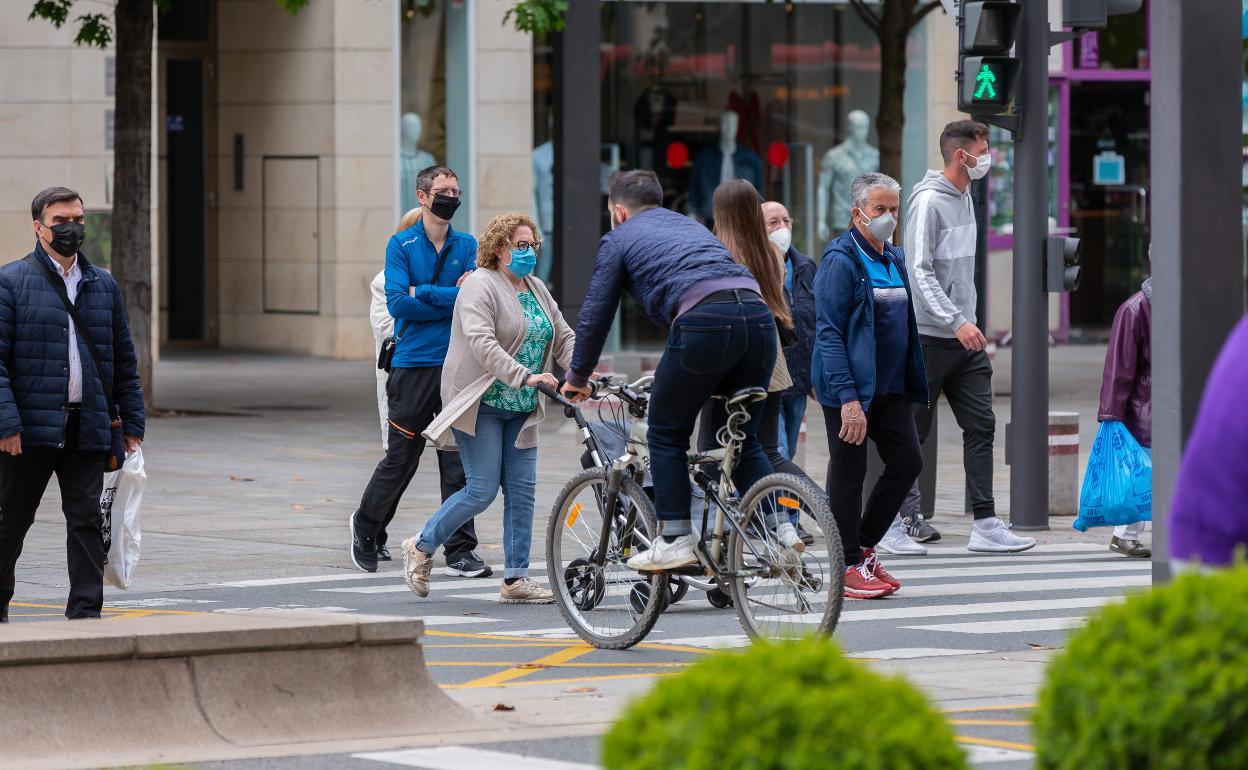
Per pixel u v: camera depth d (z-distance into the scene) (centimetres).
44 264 2414
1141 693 913
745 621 2316
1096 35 8494
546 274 7869
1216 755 895
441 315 3069
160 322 8512
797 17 8062
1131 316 3266
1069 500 4009
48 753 1700
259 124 8044
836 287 2694
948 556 3384
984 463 3422
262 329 8162
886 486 2795
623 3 7888
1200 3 2011
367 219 7812
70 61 7269
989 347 4547
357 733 1847
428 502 4100
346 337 7838
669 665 2288
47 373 2391
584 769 1658
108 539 2539
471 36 7744
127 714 1755
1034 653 2322
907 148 8231
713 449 2388
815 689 939
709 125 8000
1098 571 3156
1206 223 2028
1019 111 3650
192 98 8356
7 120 7231
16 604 2828
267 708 1820
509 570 2834
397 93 7781
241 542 3538
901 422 2769
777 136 8081
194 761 1706
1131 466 3266
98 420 2433
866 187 2709
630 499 2395
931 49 8181
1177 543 970
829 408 2741
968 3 3484
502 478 2828
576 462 4762
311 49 7812
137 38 5556
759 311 2269
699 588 2764
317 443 5169
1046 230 3703
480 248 2756
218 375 7194
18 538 2452
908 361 2755
